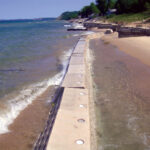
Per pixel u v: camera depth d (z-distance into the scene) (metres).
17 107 6.77
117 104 6.93
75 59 12.56
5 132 5.30
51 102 7.17
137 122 5.79
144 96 7.48
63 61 13.89
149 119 5.93
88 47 20.19
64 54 16.56
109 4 91.38
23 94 7.89
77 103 6.38
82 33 40.28
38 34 39.78
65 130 4.86
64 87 7.72
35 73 10.91
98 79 9.61
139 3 56.59
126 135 5.20
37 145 4.73
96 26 54.59
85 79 8.80
